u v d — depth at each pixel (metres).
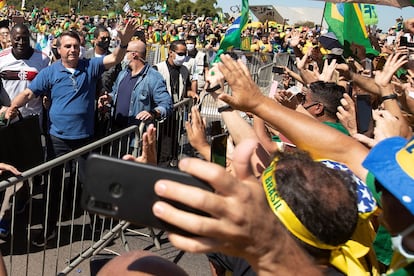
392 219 1.35
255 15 21.69
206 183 0.89
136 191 0.92
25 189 5.16
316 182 1.34
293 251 0.97
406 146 1.32
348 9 5.29
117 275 1.08
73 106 4.82
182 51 6.27
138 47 5.37
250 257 0.93
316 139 1.74
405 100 3.46
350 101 2.73
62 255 4.56
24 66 5.52
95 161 0.95
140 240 4.93
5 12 39.31
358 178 1.76
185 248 0.88
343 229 1.31
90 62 4.94
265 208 0.92
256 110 1.71
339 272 1.64
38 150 3.99
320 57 6.84
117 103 5.50
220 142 2.03
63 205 5.06
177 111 5.79
